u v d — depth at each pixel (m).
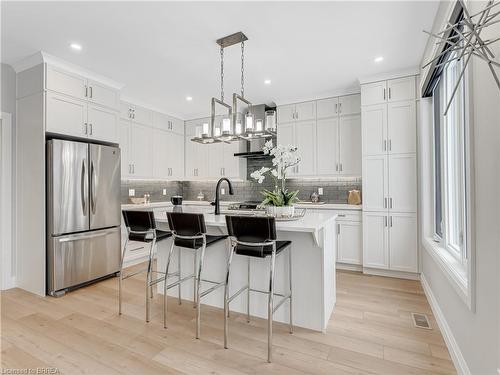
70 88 3.19
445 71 2.48
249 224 1.93
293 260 2.31
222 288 2.62
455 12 1.72
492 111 1.23
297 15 2.29
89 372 1.74
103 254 3.44
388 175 3.50
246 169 5.37
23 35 2.57
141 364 1.82
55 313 2.55
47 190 2.99
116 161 3.63
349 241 3.84
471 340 1.52
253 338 2.12
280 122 4.57
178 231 2.28
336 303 2.73
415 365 1.78
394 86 3.46
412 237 3.37
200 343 2.06
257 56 3.01
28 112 3.08
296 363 1.82
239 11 2.23
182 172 5.64
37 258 3.00
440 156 2.80
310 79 3.69
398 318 2.41
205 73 3.46
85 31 2.51
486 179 1.29
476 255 1.41
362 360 1.84
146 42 2.70
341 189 4.50
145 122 4.77
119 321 2.40
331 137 4.21
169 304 2.74
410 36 2.62
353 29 2.50
